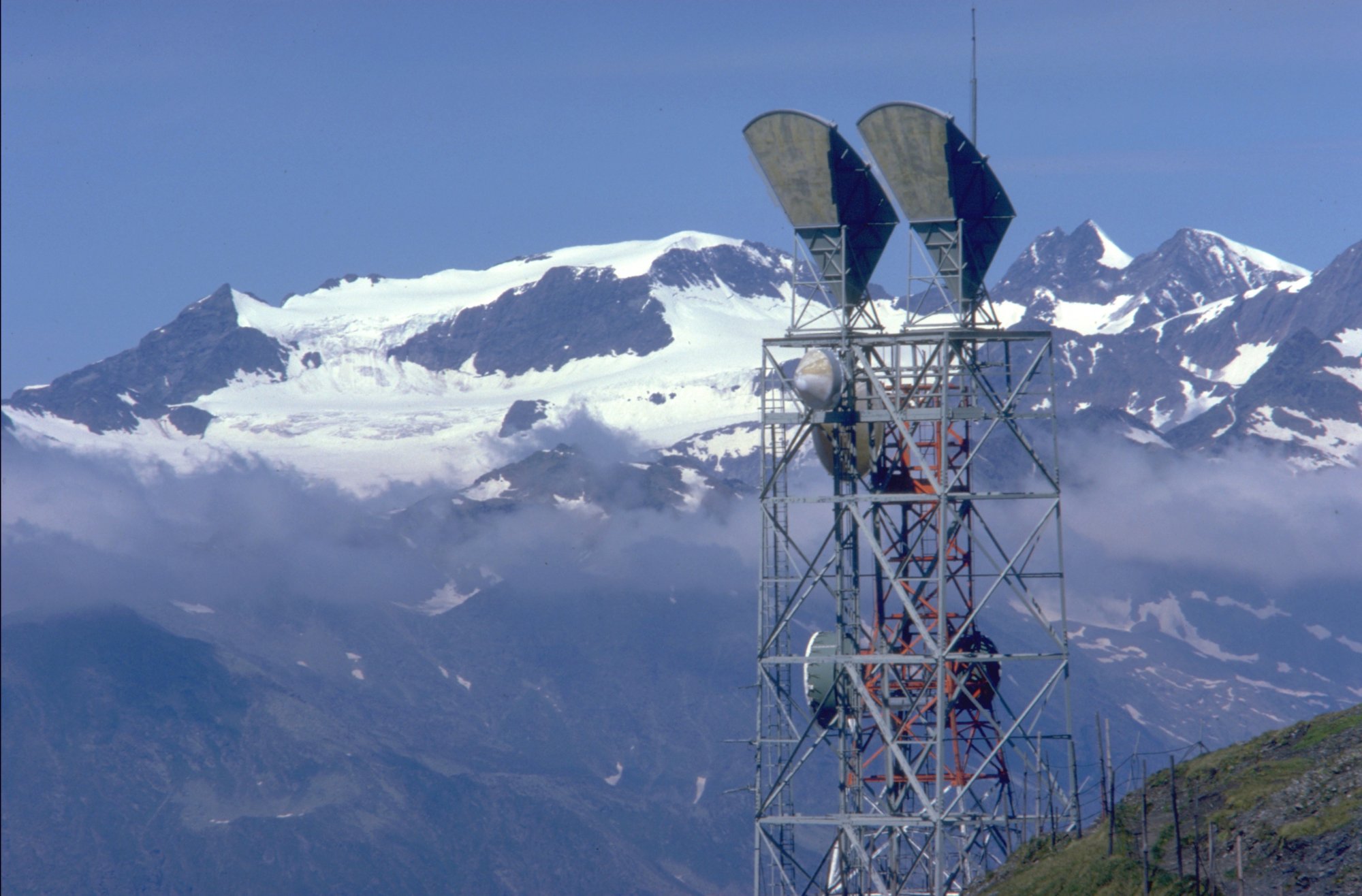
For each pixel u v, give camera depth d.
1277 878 168.25
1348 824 172.25
